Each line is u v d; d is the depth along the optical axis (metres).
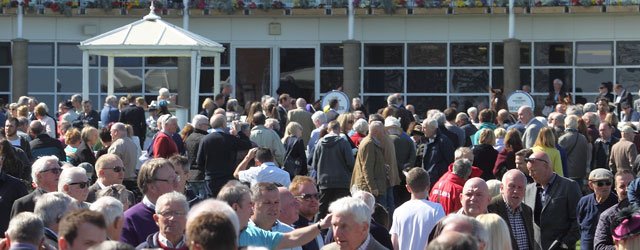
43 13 34.97
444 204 14.07
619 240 10.91
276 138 19.83
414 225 11.80
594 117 21.69
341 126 21.34
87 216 8.12
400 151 19.53
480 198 11.49
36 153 18.34
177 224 9.22
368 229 9.59
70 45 35.56
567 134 19.84
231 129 20.33
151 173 10.71
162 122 19.36
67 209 9.87
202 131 19.16
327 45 35.62
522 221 12.38
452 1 34.75
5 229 13.11
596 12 34.44
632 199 12.95
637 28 34.94
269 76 35.72
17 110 22.42
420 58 35.62
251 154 16.42
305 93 35.75
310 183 12.19
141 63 35.88
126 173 17.67
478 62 35.47
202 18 35.50
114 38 27.19
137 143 19.34
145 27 27.58
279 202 10.62
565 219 13.61
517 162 16.36
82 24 35.41
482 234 8.68
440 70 35.59
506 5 34.62
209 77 35.66
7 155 14.25
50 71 35.56
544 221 13.63
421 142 21.28
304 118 24.12
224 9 34.81
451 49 35.50
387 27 35.56
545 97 35.22
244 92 35.72
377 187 18.14
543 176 13.65
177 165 13.62
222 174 18.27
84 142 18.41
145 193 10.77
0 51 35.31
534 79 35.25
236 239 6.99
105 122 24.86
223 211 7.16
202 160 18.33
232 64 35.69
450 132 21.05
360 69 35.66
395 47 35.62
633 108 29.78
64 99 35.62
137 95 35.91
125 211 10.99
